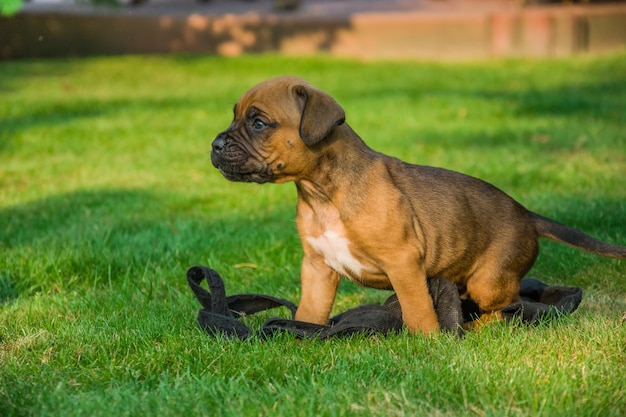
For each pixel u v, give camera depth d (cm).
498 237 760
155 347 686
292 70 2739
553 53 3008
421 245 716
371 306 764
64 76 2641
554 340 673
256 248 1009
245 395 577
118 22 3222
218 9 3909
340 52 3228
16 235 1073
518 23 3033
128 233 1084
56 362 664
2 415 562
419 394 579
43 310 815
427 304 709
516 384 586
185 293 876
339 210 707
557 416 543
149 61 2969
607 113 1888
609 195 1191
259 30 3272
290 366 633
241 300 789
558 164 1416
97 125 1839
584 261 934
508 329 702
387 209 702
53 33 3098
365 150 725
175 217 1169
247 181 709
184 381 613
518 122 1823
